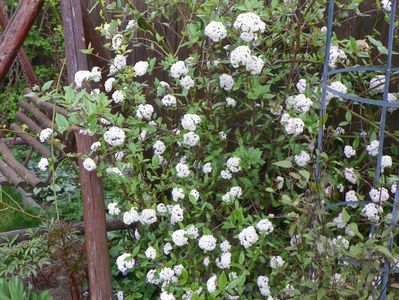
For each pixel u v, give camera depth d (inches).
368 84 55.2
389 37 40.1
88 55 64.6
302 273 44.7
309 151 47.6
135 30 58.3
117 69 54.2
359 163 56.6
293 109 50.6
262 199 54.2
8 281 54.2
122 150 51.4
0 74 52.1
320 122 41.5
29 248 54.2
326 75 43.0
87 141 49.3
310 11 54.1
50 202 80.4
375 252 37.9
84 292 59.1
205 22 51.3
